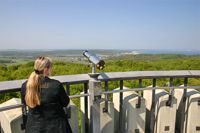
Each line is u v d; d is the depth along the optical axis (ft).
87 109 7.89
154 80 8.44
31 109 6.05
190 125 9.04
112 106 7.75
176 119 9.75
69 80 6.93
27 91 5.85
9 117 6.41
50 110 6.03
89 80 7.39
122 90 7.80
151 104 9.18
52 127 6.06
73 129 7.58
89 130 8.12
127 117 8.29
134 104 8.25
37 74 6.01
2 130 6.90
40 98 5.90
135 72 8.00
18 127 6.48
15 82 6.22
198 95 8.92
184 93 9.06
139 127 8.47
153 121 9.06
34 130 5.98
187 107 9.11
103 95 8.18
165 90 9.44
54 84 6.08
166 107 8.67
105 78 7.45
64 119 6.40
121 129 8.73
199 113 9.00
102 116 7.57
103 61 7.04
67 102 6.40
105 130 7.72
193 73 8.45
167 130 8.82
